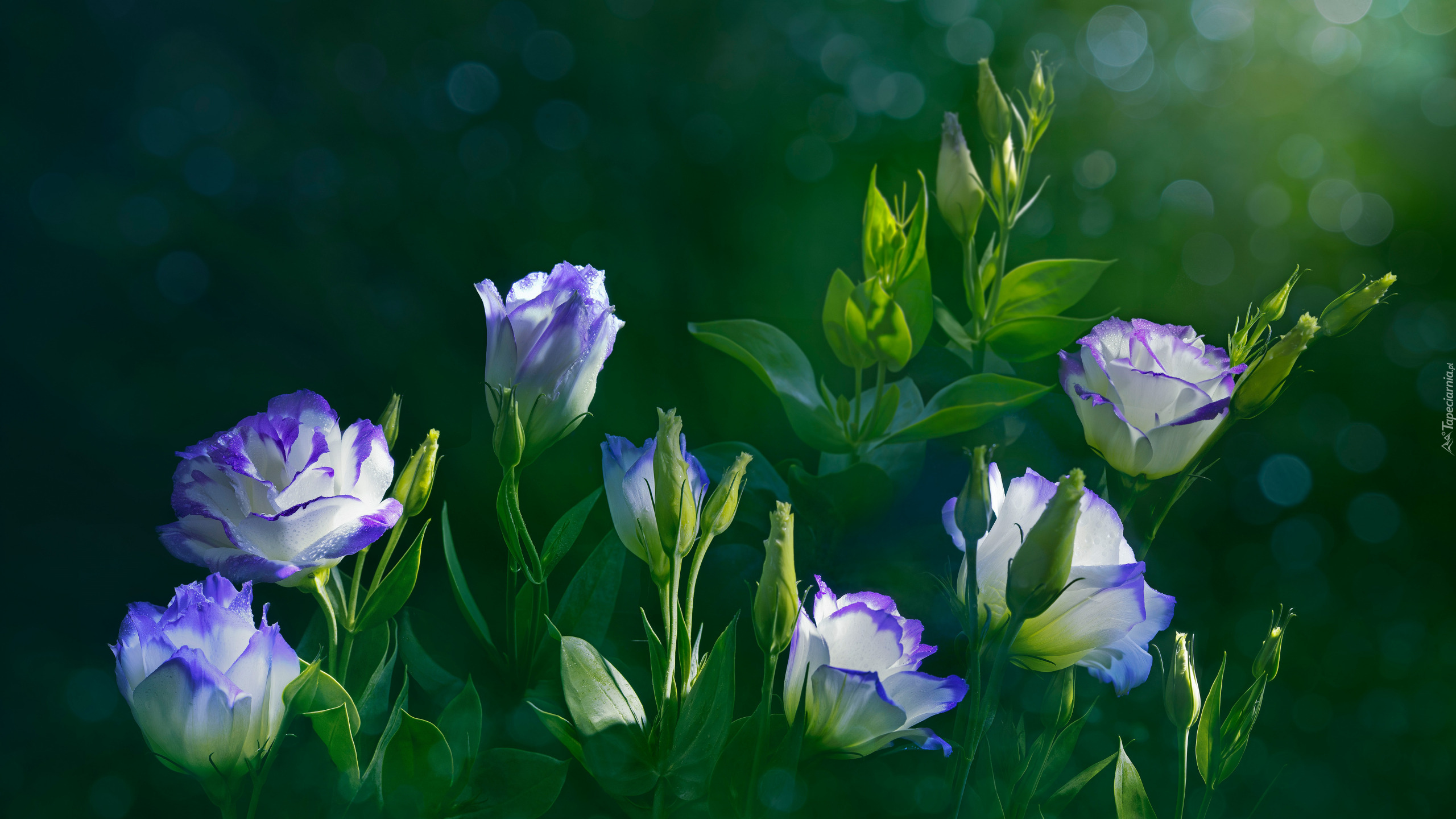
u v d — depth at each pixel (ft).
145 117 9.75
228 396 8.25
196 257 9.05
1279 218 8.80
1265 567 7.02
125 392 8.37
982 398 5.21
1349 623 6.81
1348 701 6.33
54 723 6.58
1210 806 5.32
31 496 7.91
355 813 4.80
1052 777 4.91
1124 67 9.62
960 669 5.08
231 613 4.71
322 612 4.92
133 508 7.98
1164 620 4.78
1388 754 6.03
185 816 5.72
